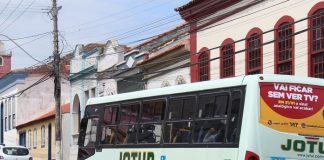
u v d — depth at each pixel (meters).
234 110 10.67
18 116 53.62
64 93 50.34
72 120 40.66
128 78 32.50
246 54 22.48
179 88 12.42
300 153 10.45
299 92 10.70
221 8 24.23
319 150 10.63
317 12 19.02
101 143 15.09
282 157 10.26
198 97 11.77
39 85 54.56
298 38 19.78
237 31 23.20
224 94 11.03
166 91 12.81
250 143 10.11
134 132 13.70
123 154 14.01
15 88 54.59
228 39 23.75
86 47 43.09
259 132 10.19
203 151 11.29
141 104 13.65
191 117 11.84
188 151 11.73
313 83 10.87
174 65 27.69
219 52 24.25
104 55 35.91
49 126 45.22
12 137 55.72
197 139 11.54
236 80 10.82
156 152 12.73
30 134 50.53
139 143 13.43
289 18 20.31
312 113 10.71
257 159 10.06
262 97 10.38
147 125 13.27
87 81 38.47
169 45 30.16
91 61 37.97
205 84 11.66
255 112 10.27
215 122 11.12
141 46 32.69
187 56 26.67
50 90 54.97
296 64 19.81
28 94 54.09
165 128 12.59
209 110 11.38
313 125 10.67
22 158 31.48
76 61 40.41
